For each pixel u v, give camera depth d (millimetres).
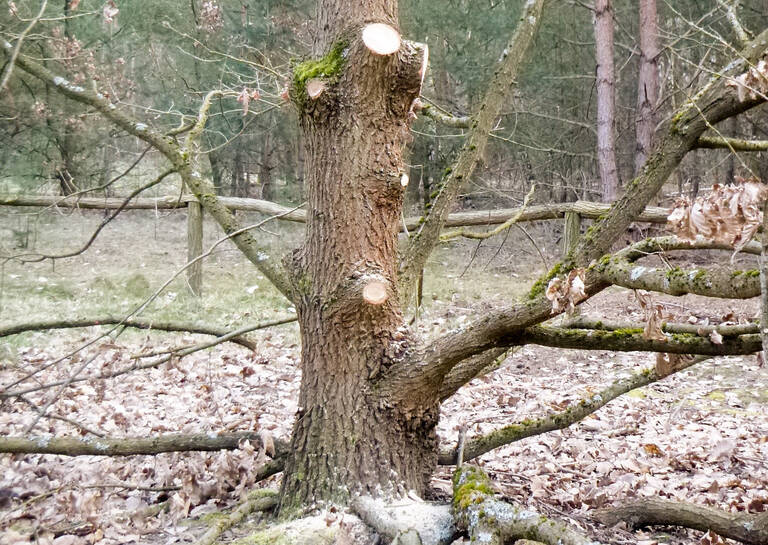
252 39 10578
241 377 5762
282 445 3072
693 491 3707
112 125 9844
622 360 6746
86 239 11164
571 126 13703
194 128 3508
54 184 11570
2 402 3078
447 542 2344
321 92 2564
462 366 2828
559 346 2500
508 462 4086
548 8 12234
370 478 2576
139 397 5062
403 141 2730
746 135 12539
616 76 14203
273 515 2697
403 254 3205
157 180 3350
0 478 3277
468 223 8266
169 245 11391
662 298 8242
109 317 3574
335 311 2604
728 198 1651
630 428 4816
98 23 9609
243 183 14797
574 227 7824
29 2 7684
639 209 2389
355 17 2604
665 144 2383
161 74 10859
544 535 2037
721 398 5656
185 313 7660
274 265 3100
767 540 2689
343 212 2617
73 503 2809
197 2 10523
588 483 3781
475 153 3240
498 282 9844
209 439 3074
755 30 11867
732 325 2240
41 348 6188
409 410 2633
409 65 2566
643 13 12031
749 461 4211
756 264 9422
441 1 11039
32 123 8695
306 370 2723
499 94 3311
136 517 2814
